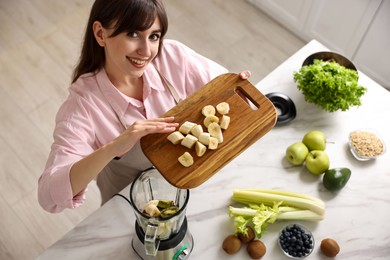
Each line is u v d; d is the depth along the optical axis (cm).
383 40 251
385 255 136
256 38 308
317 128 162
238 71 292
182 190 123
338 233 139
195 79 157
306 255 132
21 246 228
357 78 160
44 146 261
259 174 150
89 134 138
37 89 283
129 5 110
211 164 125
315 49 183
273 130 161
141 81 147
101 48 133
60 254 133
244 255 135
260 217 134
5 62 295
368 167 153
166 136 131
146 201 127
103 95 141
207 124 133
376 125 163
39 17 317
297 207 140
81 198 127
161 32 125
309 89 158
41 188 124
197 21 314
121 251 135
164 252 121
